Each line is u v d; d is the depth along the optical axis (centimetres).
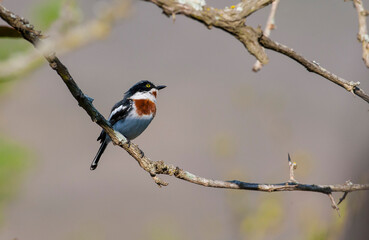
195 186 1480
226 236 1156
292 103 1655
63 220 1489
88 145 1827
